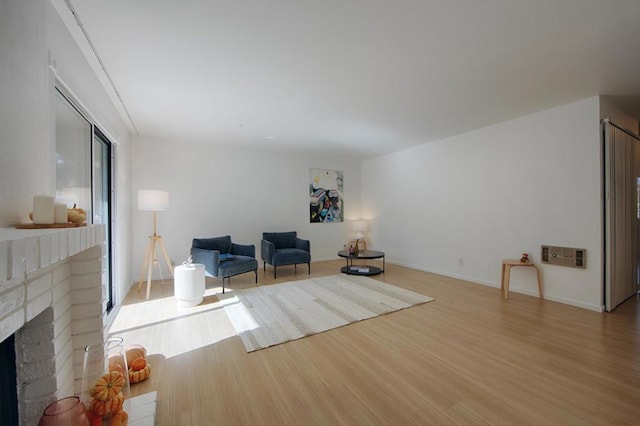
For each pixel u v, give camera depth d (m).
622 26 1.87
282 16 1.77
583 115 3.15
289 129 4.18
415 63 2.36
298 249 5.23
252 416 1.53
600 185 3.03
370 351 2.24
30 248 0.80
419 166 5.27
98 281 1.53
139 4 1.64
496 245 4.03
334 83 2.71
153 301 3.48
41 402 1.17
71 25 1.82
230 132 4.32
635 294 3.64
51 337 1.19
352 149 5.57
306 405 1.62
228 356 2.17
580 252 3.17
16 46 1.15
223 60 2.29
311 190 6.17
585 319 2.84
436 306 3.27
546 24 1.85
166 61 2.29
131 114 3.47
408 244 5.54
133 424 1.42
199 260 4.05
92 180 2.53
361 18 1.80
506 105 3.30
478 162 4.25
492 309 3.16
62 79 1.77
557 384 1.80
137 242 4.47
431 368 1.99
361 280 4.52
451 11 1.73
